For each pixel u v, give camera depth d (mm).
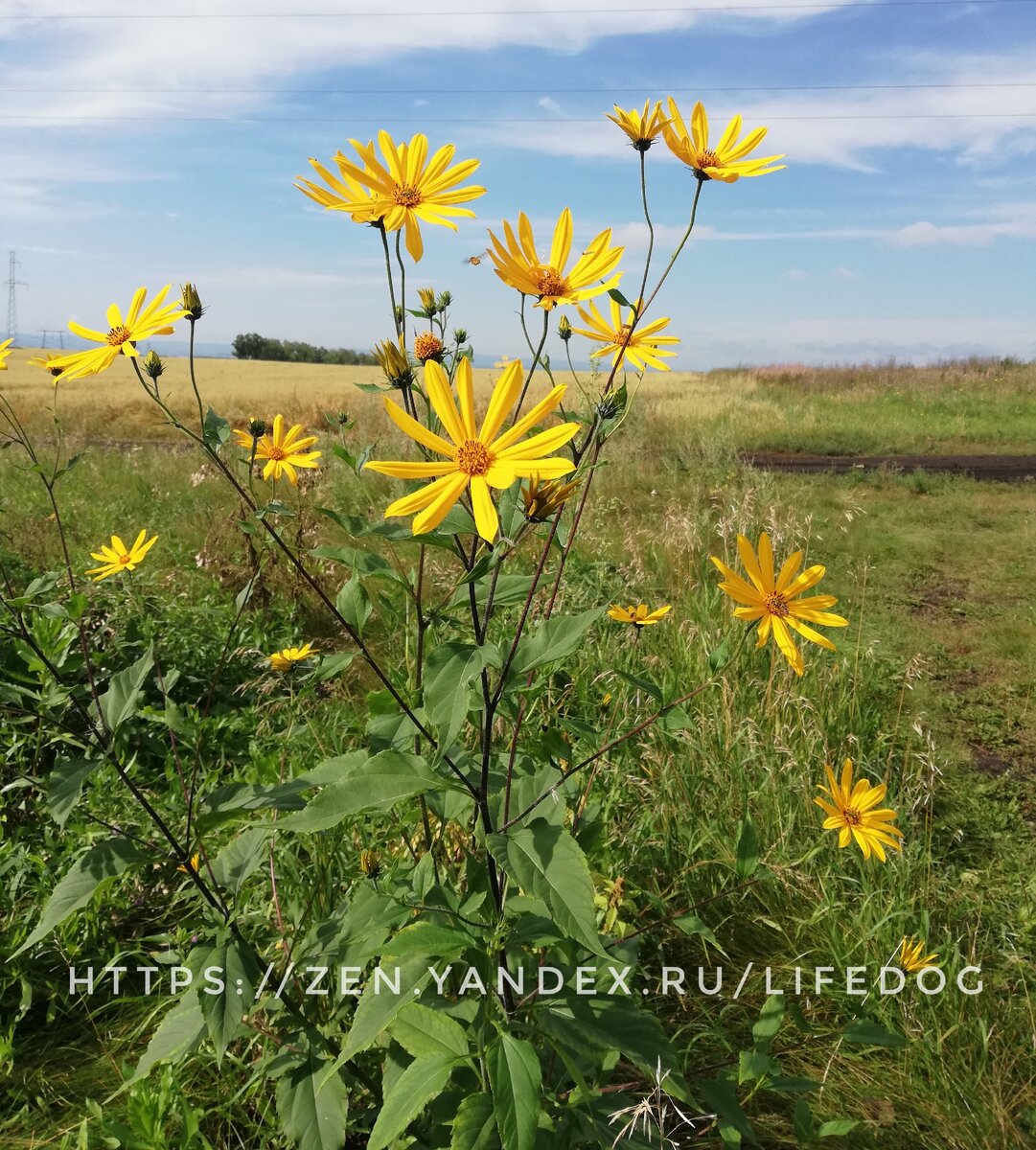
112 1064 786
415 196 557
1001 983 901
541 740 668
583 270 567
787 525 1881
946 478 3646
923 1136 737
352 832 900
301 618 1718
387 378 573
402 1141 609
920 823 1180
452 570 1254
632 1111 609
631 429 4008
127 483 2949
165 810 950
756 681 1347
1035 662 1785
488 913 589
